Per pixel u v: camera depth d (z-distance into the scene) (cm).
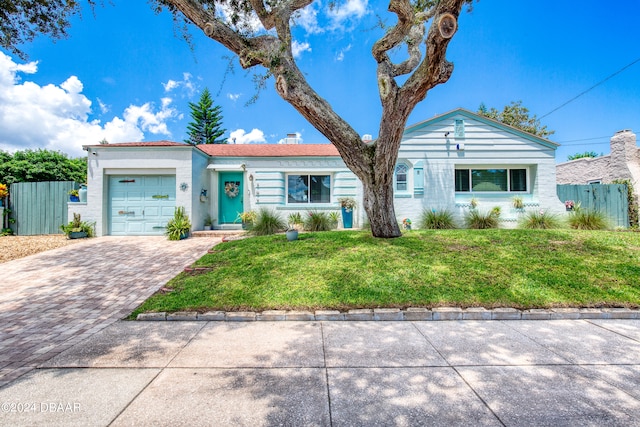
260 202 1256
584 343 354
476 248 687
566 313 436
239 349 340
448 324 416
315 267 593
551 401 242
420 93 632
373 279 536
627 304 457
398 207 1211
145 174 1159
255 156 1258
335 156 1255
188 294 511
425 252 658
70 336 380
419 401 244
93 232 1119
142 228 1154
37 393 256
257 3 664
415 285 514
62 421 220
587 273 551
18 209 1204
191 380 276
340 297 479
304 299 475
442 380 275
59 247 935
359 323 420
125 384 269
